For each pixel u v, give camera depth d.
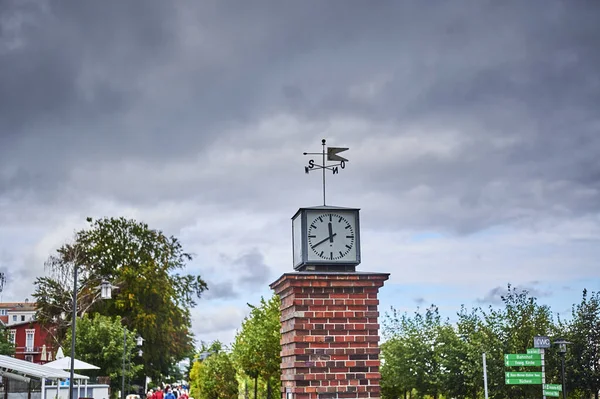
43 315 64.00
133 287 62.03
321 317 12.21
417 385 40.59
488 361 32.19
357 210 13.08
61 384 41.69
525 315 32.91
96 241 64.56
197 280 66.38
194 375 75.44
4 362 30.03
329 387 12.03
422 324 41.53
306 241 12.85
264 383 46.78
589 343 31.25
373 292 12.41
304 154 13.69
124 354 47.69
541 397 31.17
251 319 41.03
